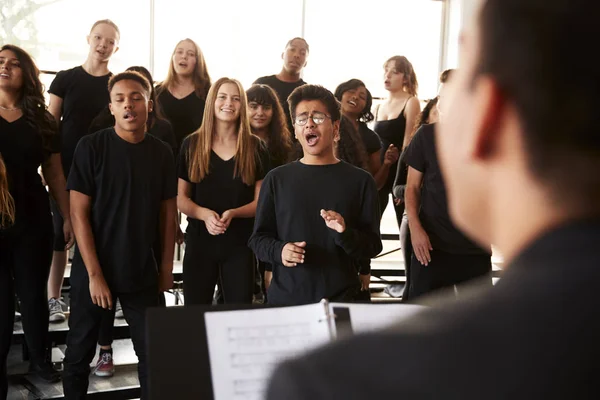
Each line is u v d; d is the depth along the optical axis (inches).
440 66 285.4
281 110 145.0
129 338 145.6
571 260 13.4
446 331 13.6
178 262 185.9
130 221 106.3
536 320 12.9
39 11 231.1
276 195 96.7
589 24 13.4
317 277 92.7
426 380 13.0
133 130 106.1
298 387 14.0
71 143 154.2
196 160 121.7
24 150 116.1
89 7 237.0
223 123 121.2
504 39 14.3
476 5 15.5
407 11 276.7
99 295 104.5
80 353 108.2
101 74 157.8
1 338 111.5
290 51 172.2
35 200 117.9
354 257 92.0
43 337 123.7
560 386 12.3
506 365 12.6
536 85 13.9
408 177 121.4
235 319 41.6
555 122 13.8
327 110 96.0
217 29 252.8
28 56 118.5
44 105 121.3
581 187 13.9
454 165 16.2
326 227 94.1
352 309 42.8
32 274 118.2
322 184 95.1
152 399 40.7
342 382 13.6
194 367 41.6
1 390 112.5
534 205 14.4
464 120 15.5
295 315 42.1
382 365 13.5
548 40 13.7
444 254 115.9
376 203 97.0
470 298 14.3
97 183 105.0
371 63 276.1
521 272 13.9
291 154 139.5
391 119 191.2
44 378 126.2
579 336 12.5
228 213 118.9
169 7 246.4
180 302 170.4
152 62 247.3
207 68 165.5
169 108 161.6
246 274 122.6
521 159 14.5
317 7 264.7
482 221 16.1
